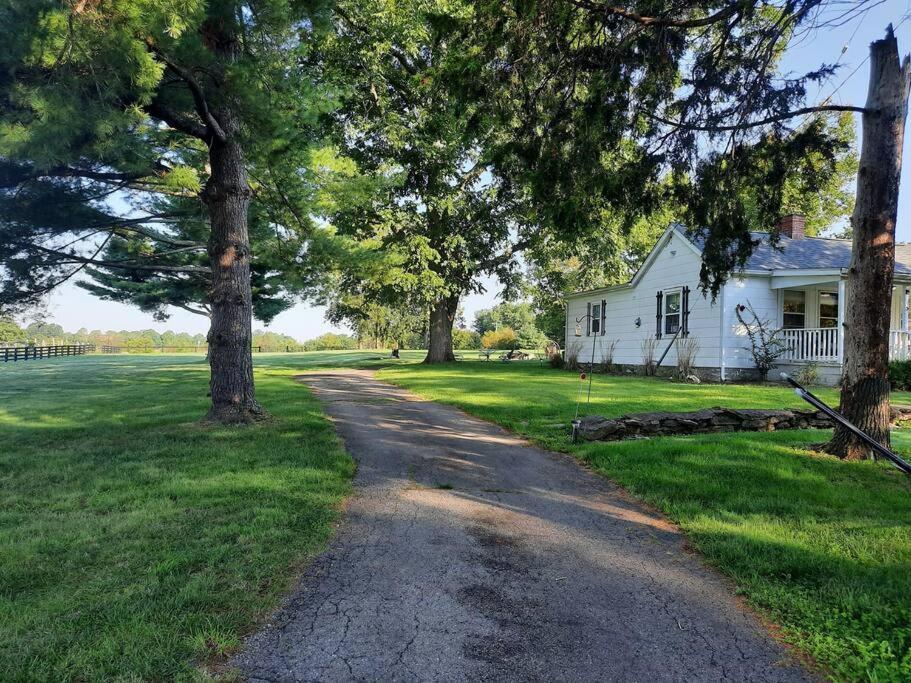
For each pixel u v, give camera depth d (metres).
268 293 24.17
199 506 4.43
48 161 5.27
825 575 3.26
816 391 12.65
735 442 6.71
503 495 5.08
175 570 3.22
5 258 9.26
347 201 12.02
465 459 6.43
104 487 4.98
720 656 2.53
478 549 3.77
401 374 19.72
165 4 4.95
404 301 24.52
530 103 6.21
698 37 6.07
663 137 6.44
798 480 5.19
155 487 4.95
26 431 8.06
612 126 6.11
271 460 6.00
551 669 2.40
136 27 4.97
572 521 4.41
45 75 5.14
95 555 3.43
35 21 4.70
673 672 2.40
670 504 4.70
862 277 5.95
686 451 6.31
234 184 8.33
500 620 2.81
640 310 19.83
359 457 6.41
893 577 3.19
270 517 4.15
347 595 3.04
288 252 12.13
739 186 6.51
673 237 17.97
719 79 5.91
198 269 13.28
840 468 5.57
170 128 8.41
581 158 6.18
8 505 4.47
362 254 12.19
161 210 12.48
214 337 8.47
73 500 4.59
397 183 15.44
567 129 6.19
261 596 2.96
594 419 7.59
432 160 18.88
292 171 9.61
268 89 6.78
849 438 5.99
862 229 5.96
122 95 5.45
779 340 15.36
